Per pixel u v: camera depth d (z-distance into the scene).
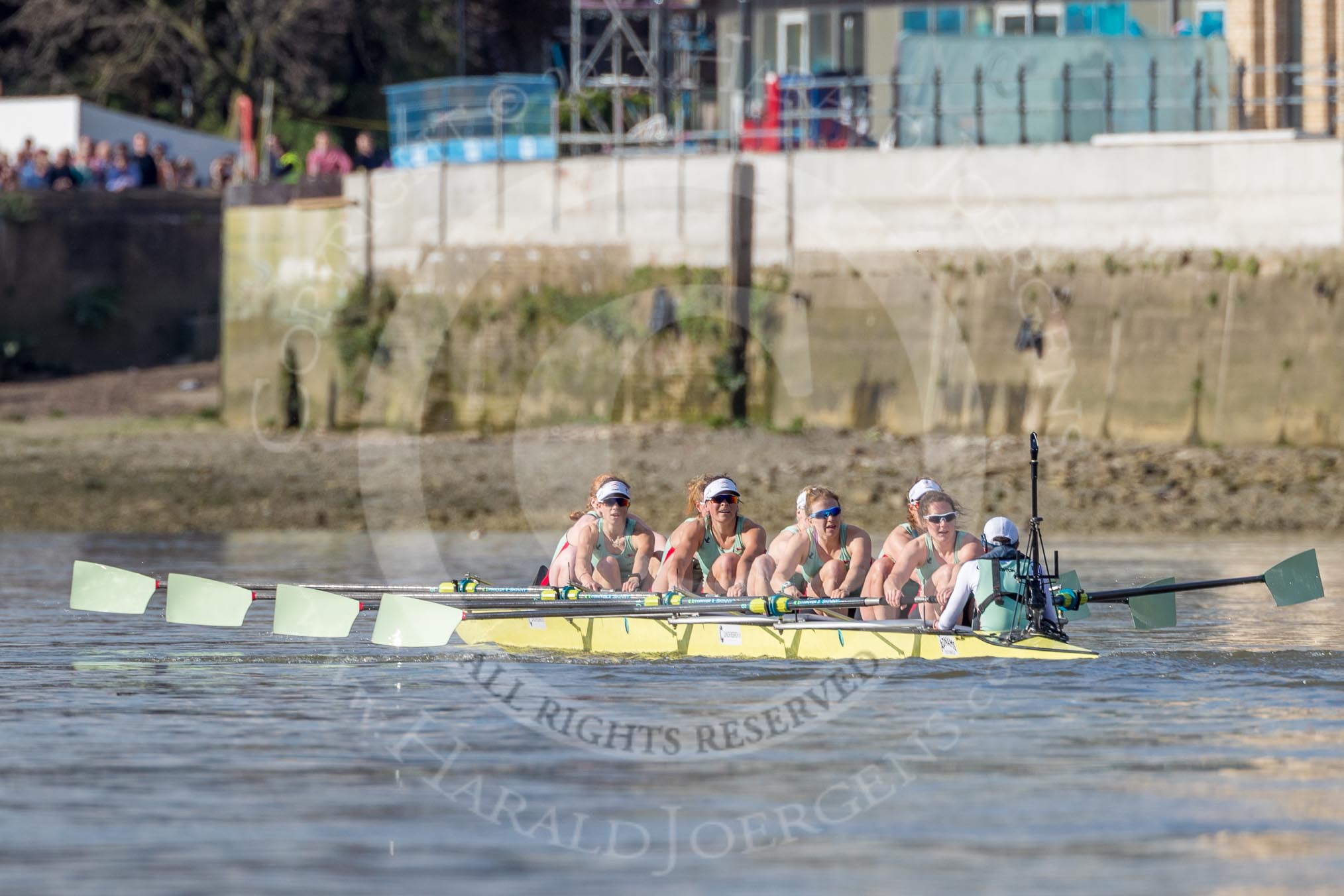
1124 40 101.38
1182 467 90.50
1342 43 102.38
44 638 48.06
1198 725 34.88
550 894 24.62
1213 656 43.38
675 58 125.06
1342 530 80.12
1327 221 92.69
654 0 119.44
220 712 36.78
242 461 99.31
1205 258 94.81
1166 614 46.72
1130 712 36.25
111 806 28.86
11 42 182.50
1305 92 103.81
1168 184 95.38
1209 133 95.50
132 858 25.98
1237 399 94.81
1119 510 84.56
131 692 39.22
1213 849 26.27
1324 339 93.25
